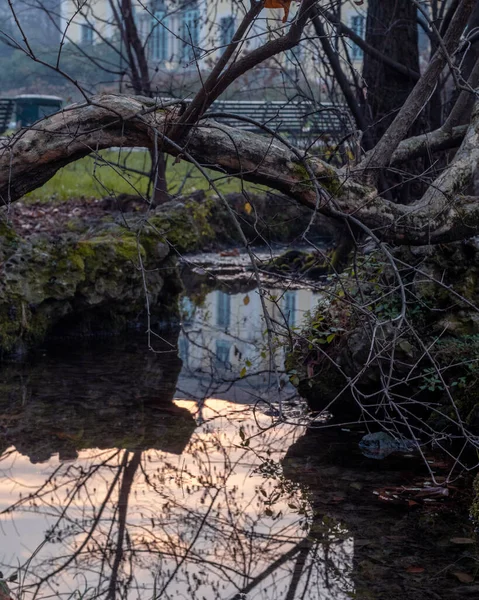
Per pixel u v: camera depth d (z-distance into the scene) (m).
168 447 4.71
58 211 12.13
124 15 10.52
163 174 9.70
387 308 5.20
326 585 3.13
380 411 5.24
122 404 5.52
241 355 7.06
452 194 5.11
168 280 8.24
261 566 3.34
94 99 4.55
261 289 3.20
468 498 4.00
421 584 3.13
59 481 4.18
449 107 8.83
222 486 4.14
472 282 5.21
